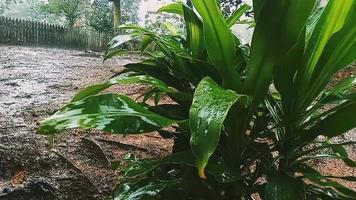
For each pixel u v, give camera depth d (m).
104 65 7.27
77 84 5.13
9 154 2.58
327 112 1.36
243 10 1.83
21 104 3.87
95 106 1.22
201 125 1.01
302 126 1.43
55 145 2.74
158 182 1.42
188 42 1.85
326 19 1.37
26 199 2.21
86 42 15.24
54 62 7.32
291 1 1.17
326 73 1.39
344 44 1.32
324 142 1.72
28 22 13.90
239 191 1.46
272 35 1.23
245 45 1.80
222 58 1.35
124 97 1.28
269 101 1.57
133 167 1.44
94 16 17.72
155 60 1.90
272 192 1.25
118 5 15.51
